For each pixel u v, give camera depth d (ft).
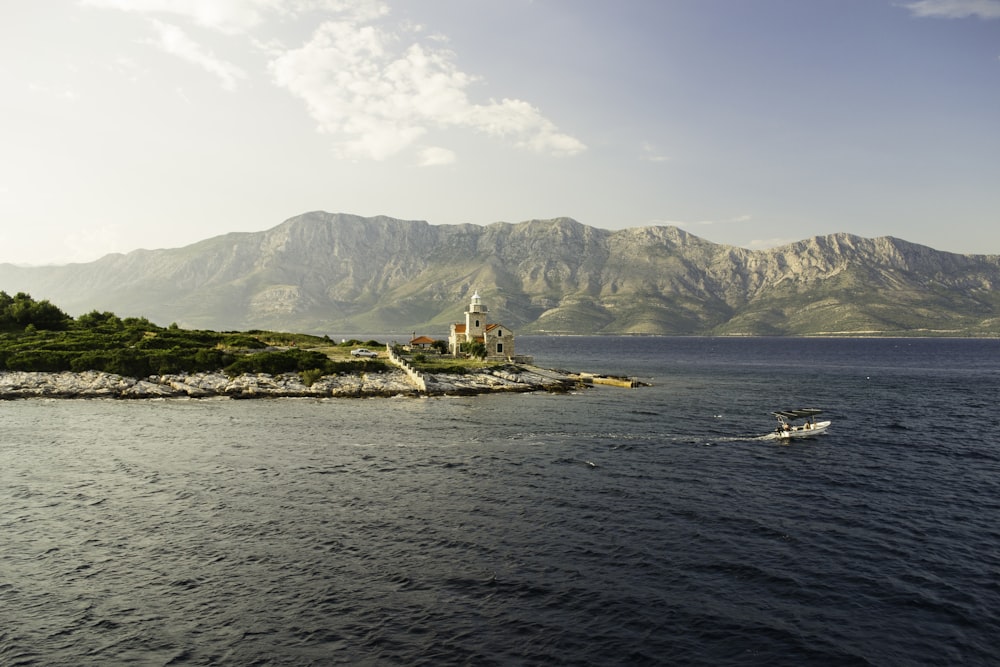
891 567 98.17
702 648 74.69
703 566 97.66
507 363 405.39
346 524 114.42
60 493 132.87
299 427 216.74
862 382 426.10
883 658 73.10
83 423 221.25
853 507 128.36
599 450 181.88
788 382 425.28
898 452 184.55
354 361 353.92
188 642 74.64
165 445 183.62
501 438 199.00
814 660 72.43
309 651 72.84
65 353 319.27
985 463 170.60
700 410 271.69
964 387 391.04
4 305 422.00
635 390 360.28
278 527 112.57
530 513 121.70
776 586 91.04
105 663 70.23
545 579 92.22
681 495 135.33
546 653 73.05
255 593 86.99
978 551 105.09
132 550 101.71
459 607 83.61
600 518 119.14
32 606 83.15
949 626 80.33
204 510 121.90
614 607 84.12
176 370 320.29
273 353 346.54
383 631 77.41
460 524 114.93
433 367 359.87
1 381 294.25
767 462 169.17
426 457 170.09
